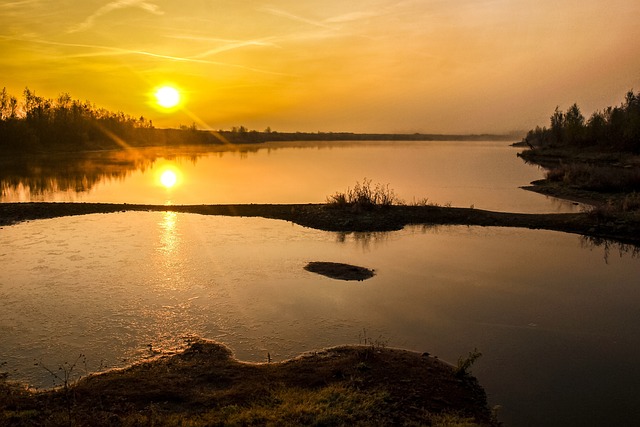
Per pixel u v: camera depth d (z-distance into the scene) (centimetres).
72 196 2927
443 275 1363
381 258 1532
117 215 2180
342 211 2150
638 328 1016
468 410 700
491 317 1064
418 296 1187
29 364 819
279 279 1294
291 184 3638
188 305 1093
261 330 970
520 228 2003
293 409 662
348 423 635
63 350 872
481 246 1711
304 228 1961
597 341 952
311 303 1123
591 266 1474
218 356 852
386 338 946
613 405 733
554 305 1143
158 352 868
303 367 810
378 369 799
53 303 1094
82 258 1466
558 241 1795
